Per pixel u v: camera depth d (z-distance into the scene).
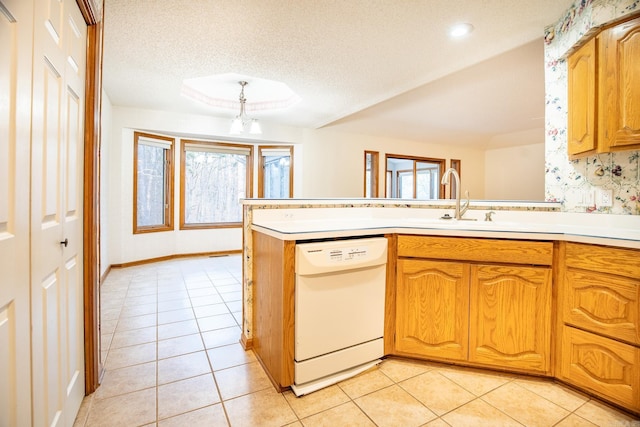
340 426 1.31
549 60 2.17
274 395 1.52
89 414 1.36
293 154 5.31
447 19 2.11
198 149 4.98
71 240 1.27
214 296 3.04
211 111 4.32
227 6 1.96
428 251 1.73
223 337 2.16
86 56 1.43
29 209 0.88
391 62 2.77
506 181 6.81
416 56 2.65
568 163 2.03
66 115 1.18
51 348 1.05
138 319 2.46
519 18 2.08
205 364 1.80
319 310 1.55
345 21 2.13
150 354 1.91
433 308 1.74
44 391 0.99
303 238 1.50
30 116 0.87
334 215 2.22
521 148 6.56
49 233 1.02
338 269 1.56
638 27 1.50
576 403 1.45
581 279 1.49
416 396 1.51
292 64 2.81
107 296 3.02
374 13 2.04
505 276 1.63
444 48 2.52
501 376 1.67
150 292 3.16
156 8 1.97
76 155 1.32
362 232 1.67
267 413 1.39
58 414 1.12
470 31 2.26
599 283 1.43
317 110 4.27
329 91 3.51
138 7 1.96
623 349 1.36
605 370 1.41
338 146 5.54
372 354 1.74
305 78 3.13
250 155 5.34
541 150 6.26
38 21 0.91
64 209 1.17
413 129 5.69
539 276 1.59
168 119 4.31
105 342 2.06
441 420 1.34
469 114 4.82
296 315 1.51
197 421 1.33
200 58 2.68
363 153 5.76
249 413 1.39
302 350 1.51
